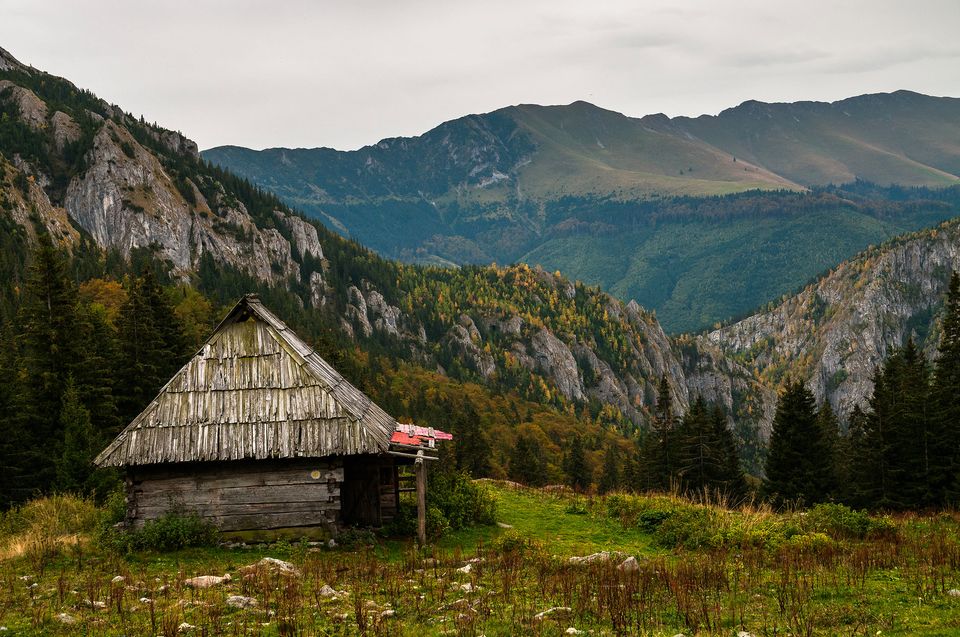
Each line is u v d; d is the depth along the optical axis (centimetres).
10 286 14338
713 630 1322
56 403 4594
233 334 2470
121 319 5316
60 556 2089
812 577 1738
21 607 1542
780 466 6062
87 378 4738
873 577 1738
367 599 1598
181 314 10500
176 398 2372
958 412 4881
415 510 2564
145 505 2330
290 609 1452
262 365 2416
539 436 18350
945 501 4756
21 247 19088
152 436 2302
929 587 1609
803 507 5812
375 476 2527
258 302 2503
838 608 1455
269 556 2147
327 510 2306
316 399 2350
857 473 5656
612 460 13600
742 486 7025
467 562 2028
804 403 6000
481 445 9681
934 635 1266
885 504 5081
